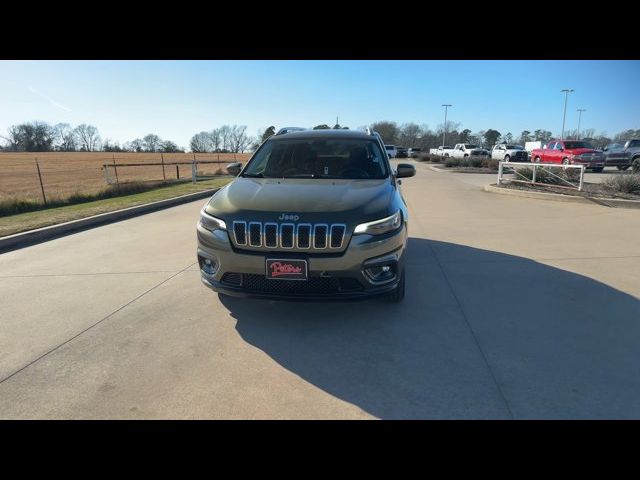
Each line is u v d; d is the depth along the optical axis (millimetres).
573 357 3199
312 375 2994
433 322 3811
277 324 3803
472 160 29547
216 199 3957
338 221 3381
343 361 3174
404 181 18312
